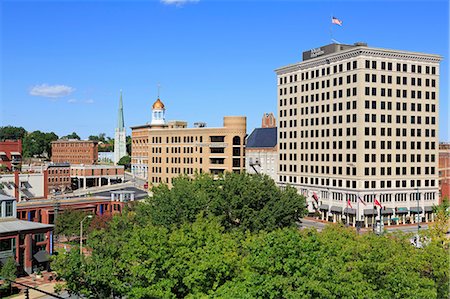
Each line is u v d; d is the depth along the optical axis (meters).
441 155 166.25
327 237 50.53
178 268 43.09
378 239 45.91
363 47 125.56
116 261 45.50
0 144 192.38
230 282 41.41
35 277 80.69
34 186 141.00
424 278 38.91
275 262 39.31
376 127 128.25
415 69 133.50
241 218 71.44
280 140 157.88
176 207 67.94
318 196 141.25
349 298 36.34
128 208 97.44
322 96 140.25
